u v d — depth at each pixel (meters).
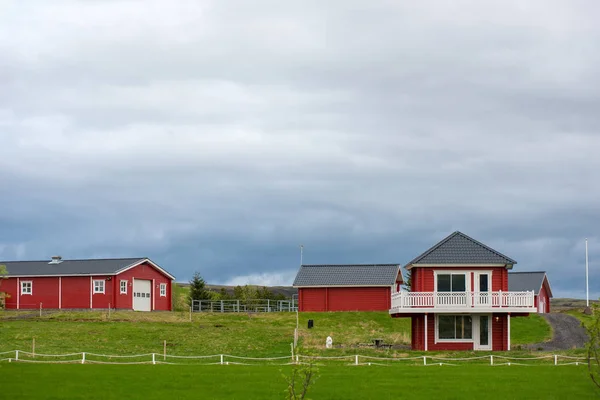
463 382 36.75
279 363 45.22
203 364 44.09
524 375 38.97
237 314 77.00
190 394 33.59
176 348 52.38
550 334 65.50
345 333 65.88
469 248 53.78
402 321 73.88
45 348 50.06
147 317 71.12
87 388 34.88
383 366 43.41
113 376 38.16
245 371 40.25
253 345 54.50
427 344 53.03
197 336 58.75
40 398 32.69
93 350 49.88
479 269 53.12
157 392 34.03
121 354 48.84
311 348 52.97
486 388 35.09
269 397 33.00
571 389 34.81
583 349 52.03
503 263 52.59
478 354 49.66
